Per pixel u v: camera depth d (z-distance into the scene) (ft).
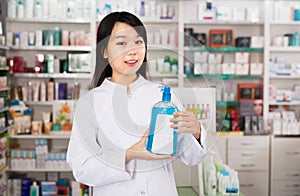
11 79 16.17
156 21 15.65
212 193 9.63
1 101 14.11
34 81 16.01
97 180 4.09
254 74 16.06
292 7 16.08
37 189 15.56
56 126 15.43
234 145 15.34
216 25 16.72
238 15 16.06
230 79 16.75
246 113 15.97
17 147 16.02
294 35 16.20
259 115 16.06
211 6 15.99
